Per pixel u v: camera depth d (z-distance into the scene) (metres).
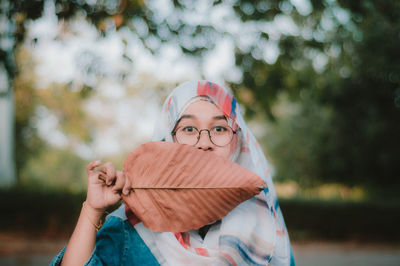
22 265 6.00
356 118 13.08
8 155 14.31
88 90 5.84
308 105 17.83
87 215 1.19
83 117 21.98
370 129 14.53
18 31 5.28
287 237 1.51
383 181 17.66
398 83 11.55
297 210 11.43
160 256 1.27
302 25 6.80
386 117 13.12
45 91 20.38
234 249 1.28
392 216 11.58
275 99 7.45
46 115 22.23
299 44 7.04
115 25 5.31
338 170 19.02
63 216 9.38
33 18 5.09
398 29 10.08
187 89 1.43
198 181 1.10
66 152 37.34
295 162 22.44
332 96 11.66
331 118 16.94
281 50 6.84
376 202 12.23
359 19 6.76
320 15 6.59
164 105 1.52
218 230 1.35
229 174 1.10
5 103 14.18
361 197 18.59
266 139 24.52
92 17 5.24
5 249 7.30
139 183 1.13
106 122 22.22
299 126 20.81
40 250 7.39
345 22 6.92
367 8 6.75
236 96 7.05
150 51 5.66
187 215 1.10
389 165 16.27
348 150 17.14
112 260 1.25
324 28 6.92
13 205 9.24
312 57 7.93
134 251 1.28
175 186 1.11
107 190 1.19
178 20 5.84
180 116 1.40
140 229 1.31
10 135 14.58
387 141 15.49
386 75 11.33
